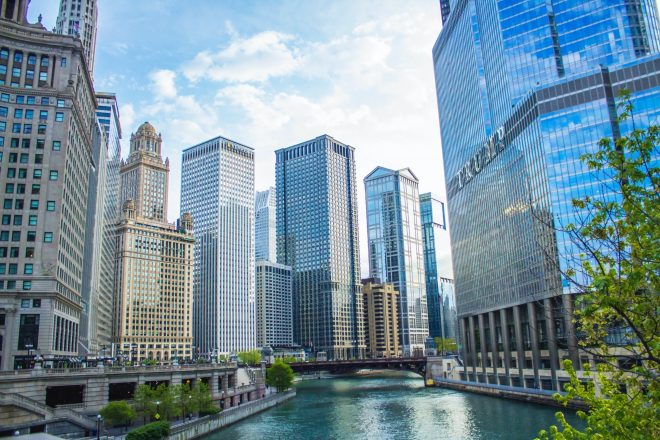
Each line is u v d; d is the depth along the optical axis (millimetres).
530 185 134375
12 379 75188
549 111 128250
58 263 112750
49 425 74000
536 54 158875
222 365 133875
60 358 108812
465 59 197625
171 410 90500
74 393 92688
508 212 150125
